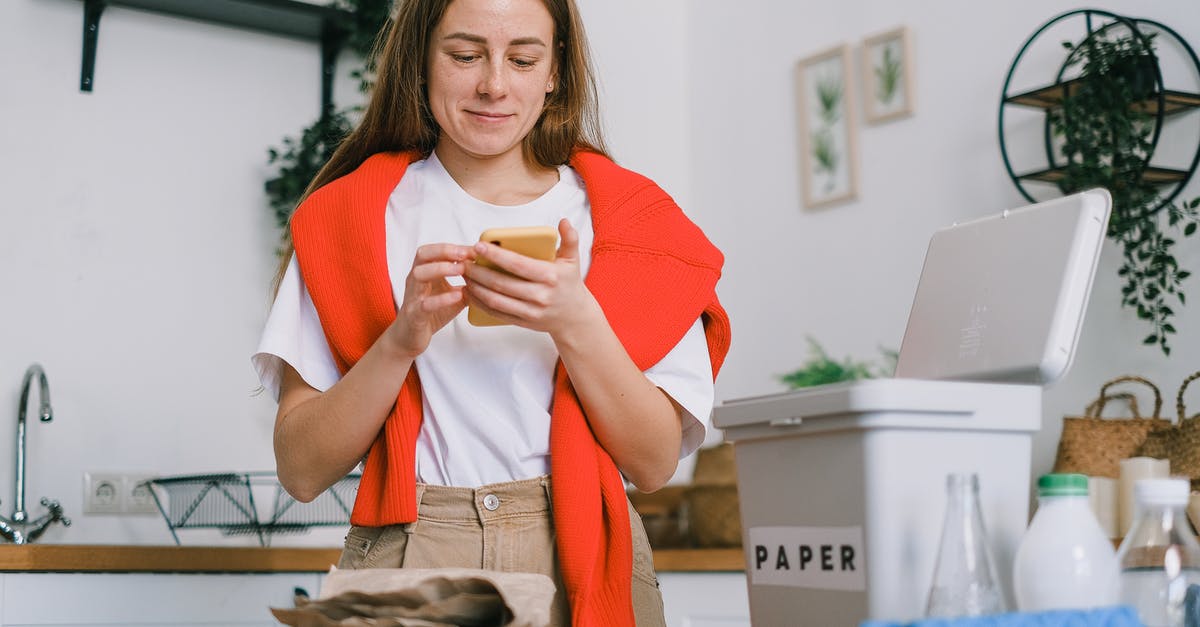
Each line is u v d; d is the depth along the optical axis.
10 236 2.85
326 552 2.49
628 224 1.28
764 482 1.10
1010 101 2.93
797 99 3.63
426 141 1.34
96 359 2.91
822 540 1.03
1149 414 2.73
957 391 1.01
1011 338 1.10
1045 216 1.12
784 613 1.07
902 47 3.35
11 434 2.79
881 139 3.40
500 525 1.15
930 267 1.23
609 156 1.39
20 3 2.91
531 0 1.20
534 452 1.18
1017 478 1.04
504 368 1.19
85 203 2.94
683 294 1.27
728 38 3.87
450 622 0.94
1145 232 2.67
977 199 3.14
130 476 2.91
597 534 1.15
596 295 1.23
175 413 2.99
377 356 1.13
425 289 1.08
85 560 2.21
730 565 2.77
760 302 3.69
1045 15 3.03
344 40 3.23
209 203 3.09
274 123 3.19
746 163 3.78
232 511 2.72
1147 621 0.90
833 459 1.02
